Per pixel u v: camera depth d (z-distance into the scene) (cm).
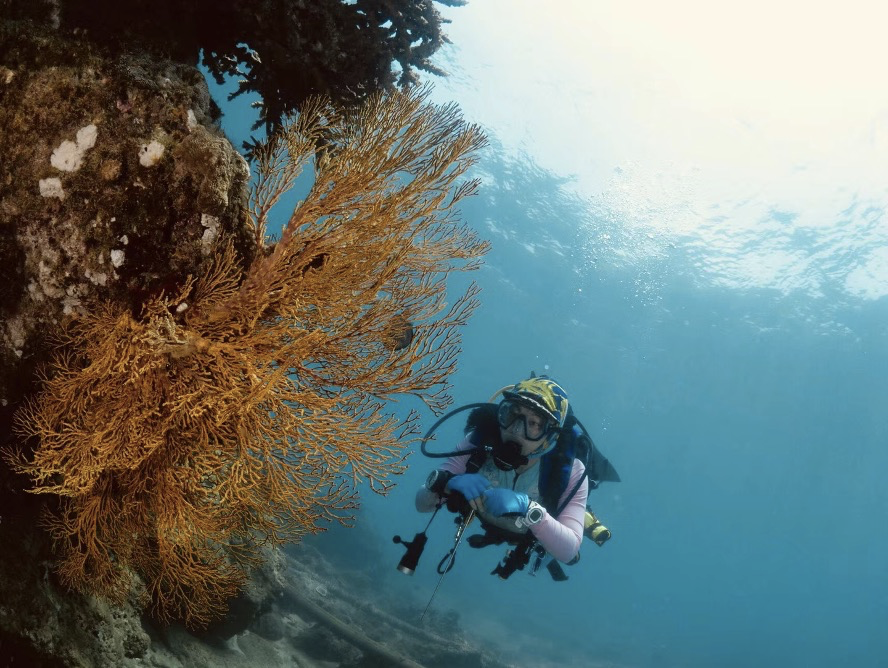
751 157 3644
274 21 308
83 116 218
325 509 230
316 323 210
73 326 219
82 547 250
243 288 209
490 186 4031
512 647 2170
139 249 216
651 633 4169
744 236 3841
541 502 392
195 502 216
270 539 240
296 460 212
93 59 223
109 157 215
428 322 228
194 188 217
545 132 3838
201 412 189
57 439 198
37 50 221
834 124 3466
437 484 359
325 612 834
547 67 3728
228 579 249
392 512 5759
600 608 4769
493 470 404
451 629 1512
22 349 221
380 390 219
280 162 224
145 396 194
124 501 213
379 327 222
